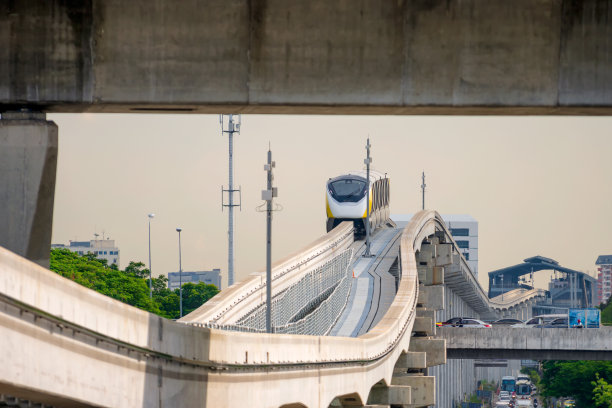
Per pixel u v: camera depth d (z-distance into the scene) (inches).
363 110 1888.5
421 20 1846.7
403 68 1849.2
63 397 1520.7
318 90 1843.0
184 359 1950.1
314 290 6018.7
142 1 1823.3
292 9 1839.3
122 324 1679.4
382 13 1844.2
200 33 1830.7
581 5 1845.5
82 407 1635.1
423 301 7834.6
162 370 1856.5
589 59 1849.2
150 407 1804.9
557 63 1850.4
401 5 1844.2
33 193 1829.5
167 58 1828.2
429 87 1850.4
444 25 1847.9
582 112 1899.6
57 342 1504.7
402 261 6875.0
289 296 5374.0
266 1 1835.6
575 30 1849.2
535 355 6948.8
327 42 1843.0
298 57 1840.6
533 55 1851.6
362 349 3767.2
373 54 1846.7
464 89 1852.9
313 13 1840.6
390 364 4623.5
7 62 1806.1
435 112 1907.0
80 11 1814.7
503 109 1873.8
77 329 1546.5
